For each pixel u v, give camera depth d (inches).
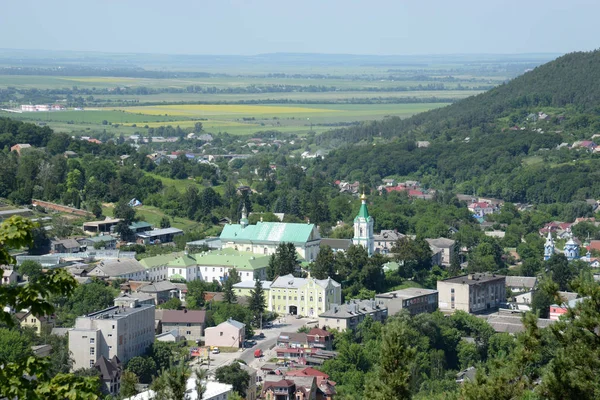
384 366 6008.9
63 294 4151.1
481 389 6264.8
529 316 6348.4
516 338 6368.1
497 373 6309.1
